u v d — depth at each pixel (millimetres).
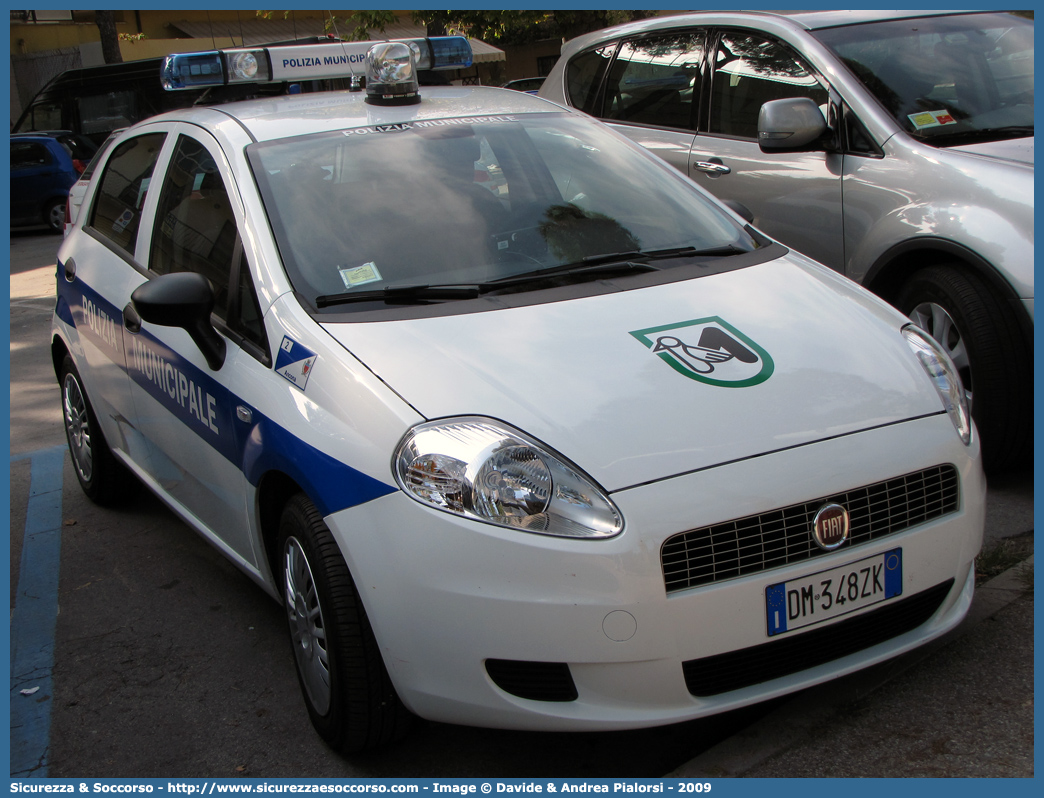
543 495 2172
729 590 2164
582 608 2121
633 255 3088
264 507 2824
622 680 2156
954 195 3834
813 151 4508
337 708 2451
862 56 4555
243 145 3303
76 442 4605
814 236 4492
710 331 2623
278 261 2891
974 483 2488
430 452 2238
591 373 2422
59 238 16094
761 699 2250
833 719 2506
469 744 2635
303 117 3527
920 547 2365
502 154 3406
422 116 3574
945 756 2340
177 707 2938
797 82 4699
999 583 3021
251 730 2793
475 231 3064
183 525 4293
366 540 2277
